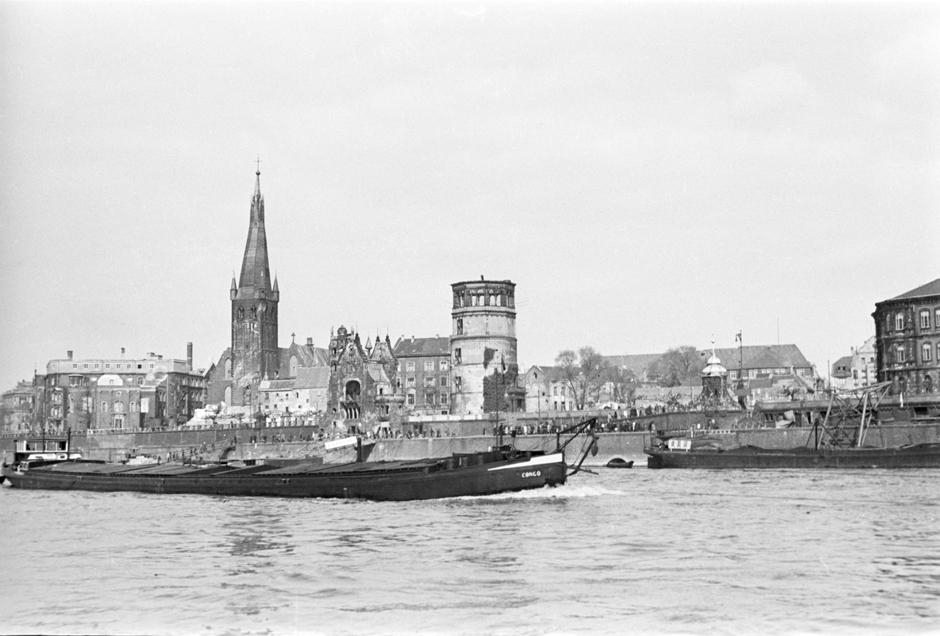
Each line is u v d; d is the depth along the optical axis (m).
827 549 67.75
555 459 106.50
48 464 155.50
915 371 183.38
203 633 49.47
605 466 159.88
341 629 49.50
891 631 47.69
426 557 67.69
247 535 80.38
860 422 155.00
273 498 115.69
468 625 49.69
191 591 57.94
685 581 58.16
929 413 160.12
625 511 90.25
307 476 115.06
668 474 136.00
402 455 182.88
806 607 51.91
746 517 83.94
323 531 81.75
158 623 51.25
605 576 60.09
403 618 51.12
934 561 63.09
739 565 62.72
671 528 78.75
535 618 50.59
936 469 133.38
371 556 68.50
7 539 79.06
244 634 49.22
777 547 68.94
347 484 111.12
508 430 186.38
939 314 181.62
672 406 195.25
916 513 83.88
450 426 198.75
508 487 104.81
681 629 48.44
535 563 64.81
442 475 105.06
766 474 131.38
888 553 65.94
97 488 138.12
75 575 63.06
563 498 102.81
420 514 92.38
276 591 57.62
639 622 49.66
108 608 54.16
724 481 120.00
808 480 118.50
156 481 130.50
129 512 100.88
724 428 169.25
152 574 63.28
